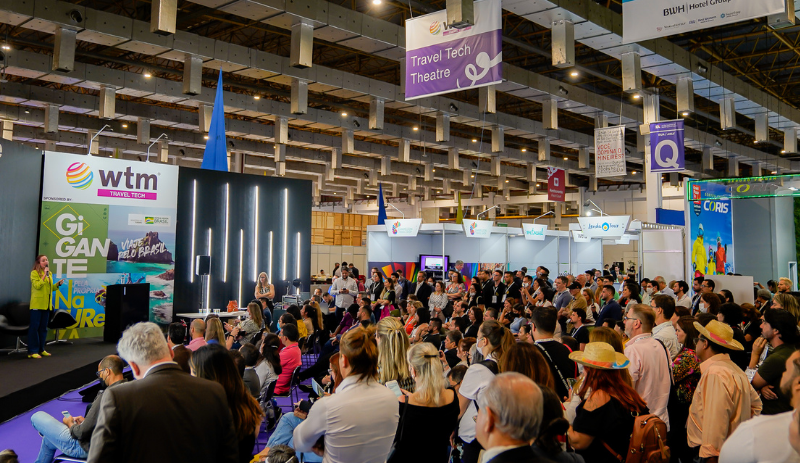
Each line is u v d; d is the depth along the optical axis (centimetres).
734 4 668
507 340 402
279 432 454
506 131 1989
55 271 1098
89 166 1150
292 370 636
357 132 2008
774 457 179
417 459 293
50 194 1101
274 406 622
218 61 1296
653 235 1505
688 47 1577
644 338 378
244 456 296
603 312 746
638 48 1191
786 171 2812
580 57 1711
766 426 185
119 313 1038
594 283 1293
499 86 1456
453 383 407
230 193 1355
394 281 1385
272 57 1370
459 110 1730
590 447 273
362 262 2856
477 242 1886
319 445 270
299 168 2747
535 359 299
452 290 1238
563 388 348
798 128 1917
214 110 1395
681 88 1385
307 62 1084
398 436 295
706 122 2275
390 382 362
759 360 499
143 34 1172
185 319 1231
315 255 2648
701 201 1489
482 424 174
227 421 236
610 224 1848
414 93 830
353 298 1364
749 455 185
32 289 889
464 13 769
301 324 888
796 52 1587
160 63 1672
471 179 3027
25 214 1036
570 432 279
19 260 1012
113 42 1173
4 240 959
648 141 1619
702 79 1397
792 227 1894
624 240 2253
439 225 1755
